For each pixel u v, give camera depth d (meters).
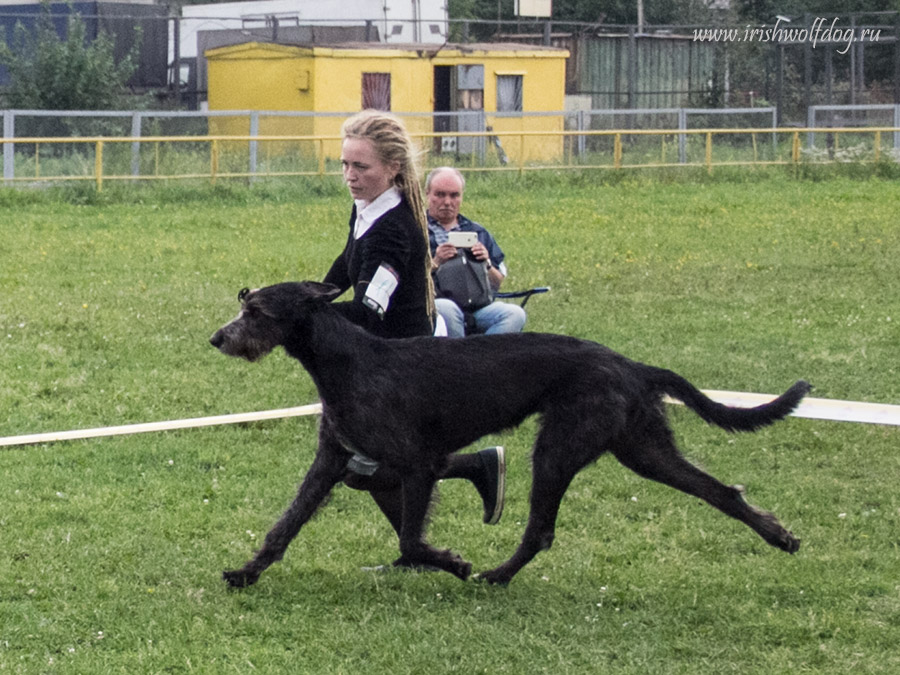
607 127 32.56
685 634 4.89
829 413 8.05
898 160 28.73
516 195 24.38
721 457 7.46
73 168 23.59
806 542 6.01
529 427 7.98
